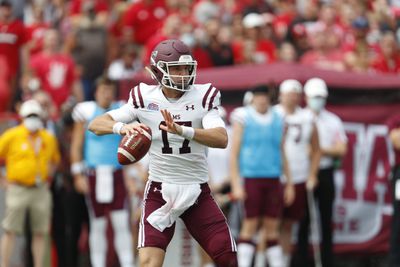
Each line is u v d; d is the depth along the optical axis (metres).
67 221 35.44
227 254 22.69
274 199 33.69
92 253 33.97
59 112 41.31
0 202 34.81
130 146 21.77
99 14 53.88
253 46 47.66
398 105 37.53
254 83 36.19
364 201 37.28
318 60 46.72
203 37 47.94
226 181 34.84
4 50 46.59
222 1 56.97
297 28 50.47
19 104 40.16
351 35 52.56
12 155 33.50
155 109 22.73
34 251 34.03
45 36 46.00
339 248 37.03
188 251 32.03
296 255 35.88
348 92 37.19
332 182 35.28
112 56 50.47
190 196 22.94
